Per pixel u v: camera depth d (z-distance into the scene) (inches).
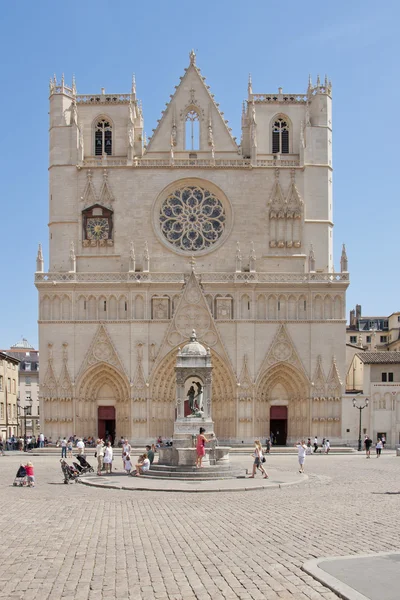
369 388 4060.0
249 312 4082.2
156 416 4033.0
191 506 1588.3
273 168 4264.3
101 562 997.8
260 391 4065.0
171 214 4271.7
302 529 1227.9
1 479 2282.2
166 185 4249.5
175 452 2279.8
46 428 4025.6
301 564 949.8
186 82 4382.4
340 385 4037.9
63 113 4303.6
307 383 4047.7
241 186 4256.9
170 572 932.6
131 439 3991.1
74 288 4087.1
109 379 4092.0
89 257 4200.3
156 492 1870.1
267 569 928.3
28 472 2042.3
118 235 4220.0
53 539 1172.5
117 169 4252.0
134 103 4392.2
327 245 4244.6
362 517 1354.6
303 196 4271.7
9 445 4485.7
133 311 4065.0
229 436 4037.9
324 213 4261.8
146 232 4222.4
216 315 4087.1
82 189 4252.0
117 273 4109.3
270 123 4389.8
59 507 1574.8
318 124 4328.3
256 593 820.0
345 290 4106.8
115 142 4365.2
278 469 2591.0
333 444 4018.2
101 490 1932.8
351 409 4037.9
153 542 1142.3
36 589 858.8
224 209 4274.1
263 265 4210.1
